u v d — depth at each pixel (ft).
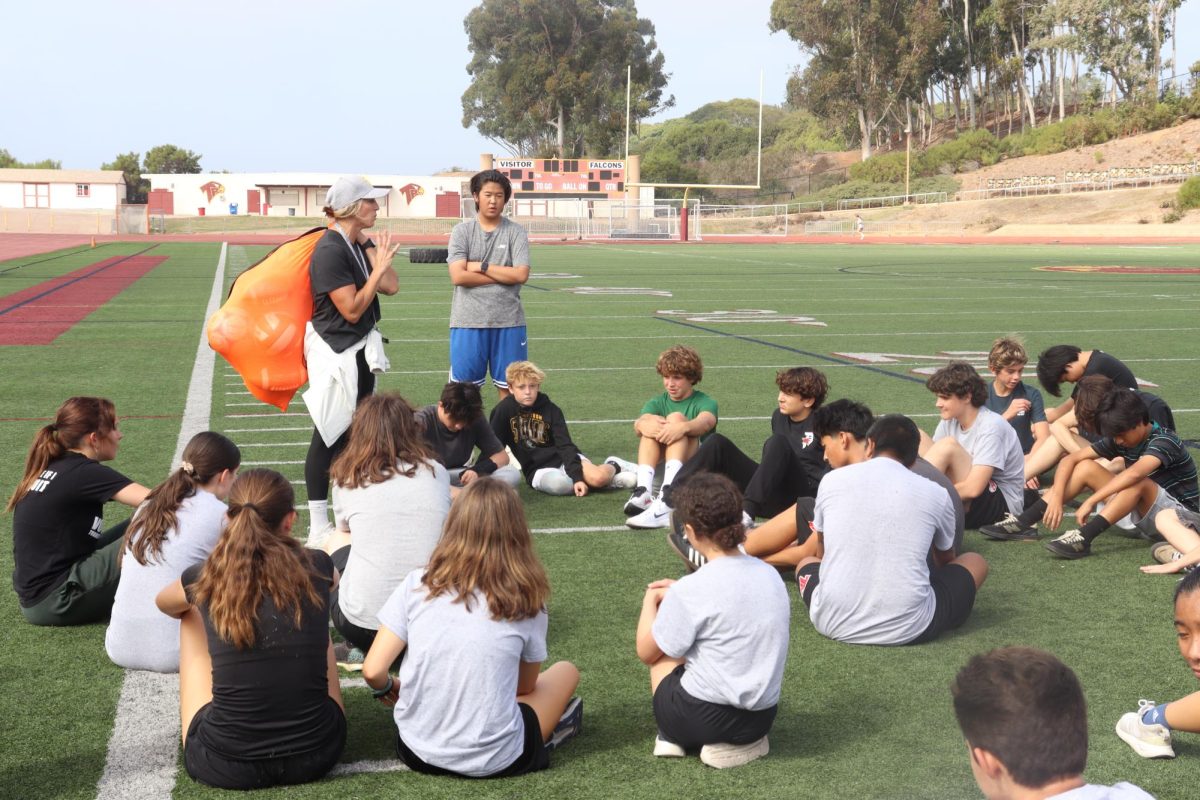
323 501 19.58
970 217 236.43
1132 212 215.10
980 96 346.33
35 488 15.43
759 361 42.57
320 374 19.17
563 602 16.76
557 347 47.19
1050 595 17.12
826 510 14.97
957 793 11.07
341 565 15.78
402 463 14.08
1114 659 14.51
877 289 80.12
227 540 10.69
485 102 309.01
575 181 210.38
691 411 22.20
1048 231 210.18
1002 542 20.10
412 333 52.49
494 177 24.88
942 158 287.07
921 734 12.44
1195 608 9.06
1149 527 19.16
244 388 35.55
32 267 105.29
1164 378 37.76
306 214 279.28
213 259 120.57
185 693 11.51
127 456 25.61
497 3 291.99
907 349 46.16
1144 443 18.93
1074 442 22.20
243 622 10.48
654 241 205.26
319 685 11.02
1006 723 6.50
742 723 11.47
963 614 15.39
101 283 84.02
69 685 13.66
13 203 280.72
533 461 23.59
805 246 176.45
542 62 285.84
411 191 277.23
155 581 13.69
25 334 50.26
